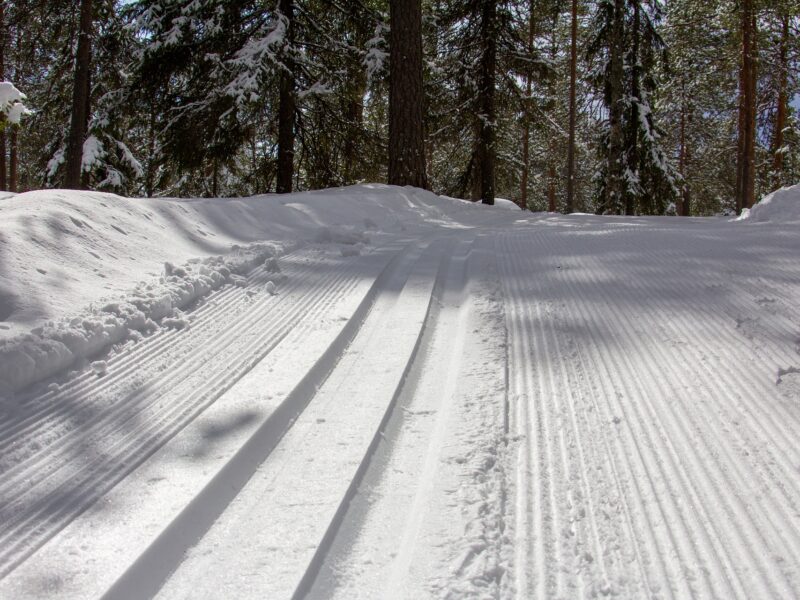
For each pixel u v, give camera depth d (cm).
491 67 1744
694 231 701
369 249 615
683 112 2538
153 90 1397
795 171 2089
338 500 204
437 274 519
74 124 1254
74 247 392
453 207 1268
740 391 281
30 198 445
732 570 173
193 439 234
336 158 1606
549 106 1898
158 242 476
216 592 163
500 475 222
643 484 215
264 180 1619
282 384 284
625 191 1906
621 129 1942
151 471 212
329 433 250
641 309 399
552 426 257
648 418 262
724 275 462
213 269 449
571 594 166
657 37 1916
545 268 532
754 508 201
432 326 398
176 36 1273
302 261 535
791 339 331
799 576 170
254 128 1403
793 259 496
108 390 270
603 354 331
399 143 1291
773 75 1928
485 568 174
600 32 1902
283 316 382
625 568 176
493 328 376
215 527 191
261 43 1225
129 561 167
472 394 286
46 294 324
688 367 309
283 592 162
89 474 209
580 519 198
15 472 208
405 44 1278
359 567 178
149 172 1579
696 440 243
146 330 339
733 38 1855
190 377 289
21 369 259
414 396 294
